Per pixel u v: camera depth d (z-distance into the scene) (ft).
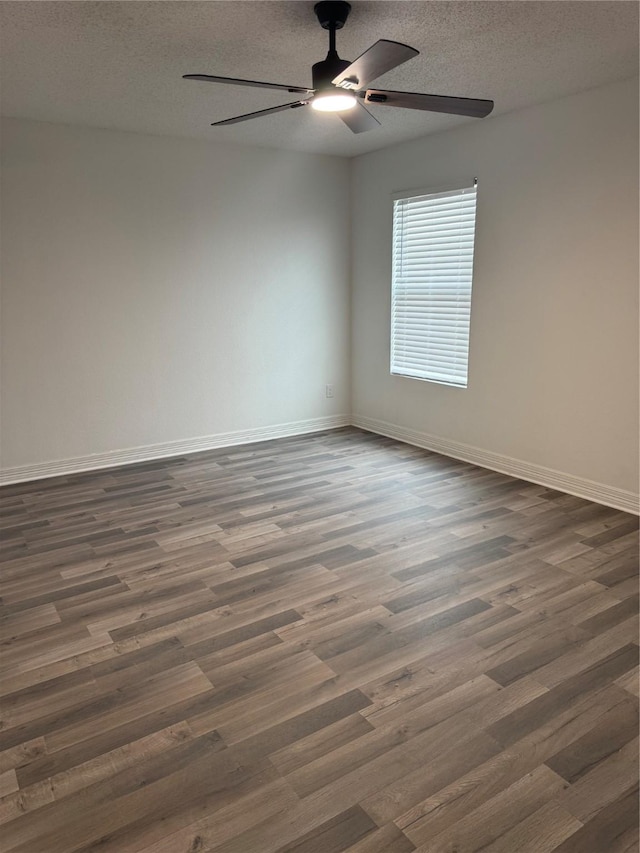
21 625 8.23
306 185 17.02
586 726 6.28
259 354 17.16
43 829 5.17
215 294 16.14
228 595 8.96
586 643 7.69
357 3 8.03
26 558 10.22
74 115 12.90
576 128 11.82
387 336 17.38
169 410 16.05
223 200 15.79
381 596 8.89
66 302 14.20
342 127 14.14
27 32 8.80
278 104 12.25
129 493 13.35
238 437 17.29
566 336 12.66
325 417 18.83
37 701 6.76
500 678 7.05
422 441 16.75
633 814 5.25
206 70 10.37
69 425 14.73
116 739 6.19
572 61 10.08
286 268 17.13
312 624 8.20
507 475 14.29
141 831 5.15
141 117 13.09
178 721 6.44
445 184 14.73
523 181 12.98
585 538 10.77
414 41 9.25
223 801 5.43
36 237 13.62
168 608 8.63
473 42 9.30
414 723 6.35
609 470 12.25
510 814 5.26
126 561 10.09
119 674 7.21
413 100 8.73
